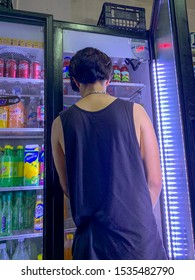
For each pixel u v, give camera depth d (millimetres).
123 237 703
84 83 851
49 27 1204
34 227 1248
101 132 763
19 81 1303
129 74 1598
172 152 1086
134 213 712
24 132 1346
